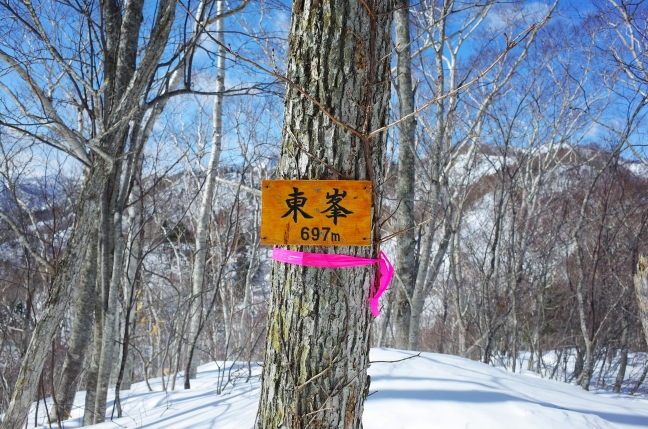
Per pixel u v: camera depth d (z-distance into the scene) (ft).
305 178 6.49
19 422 13.05
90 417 17.57
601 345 37.50
